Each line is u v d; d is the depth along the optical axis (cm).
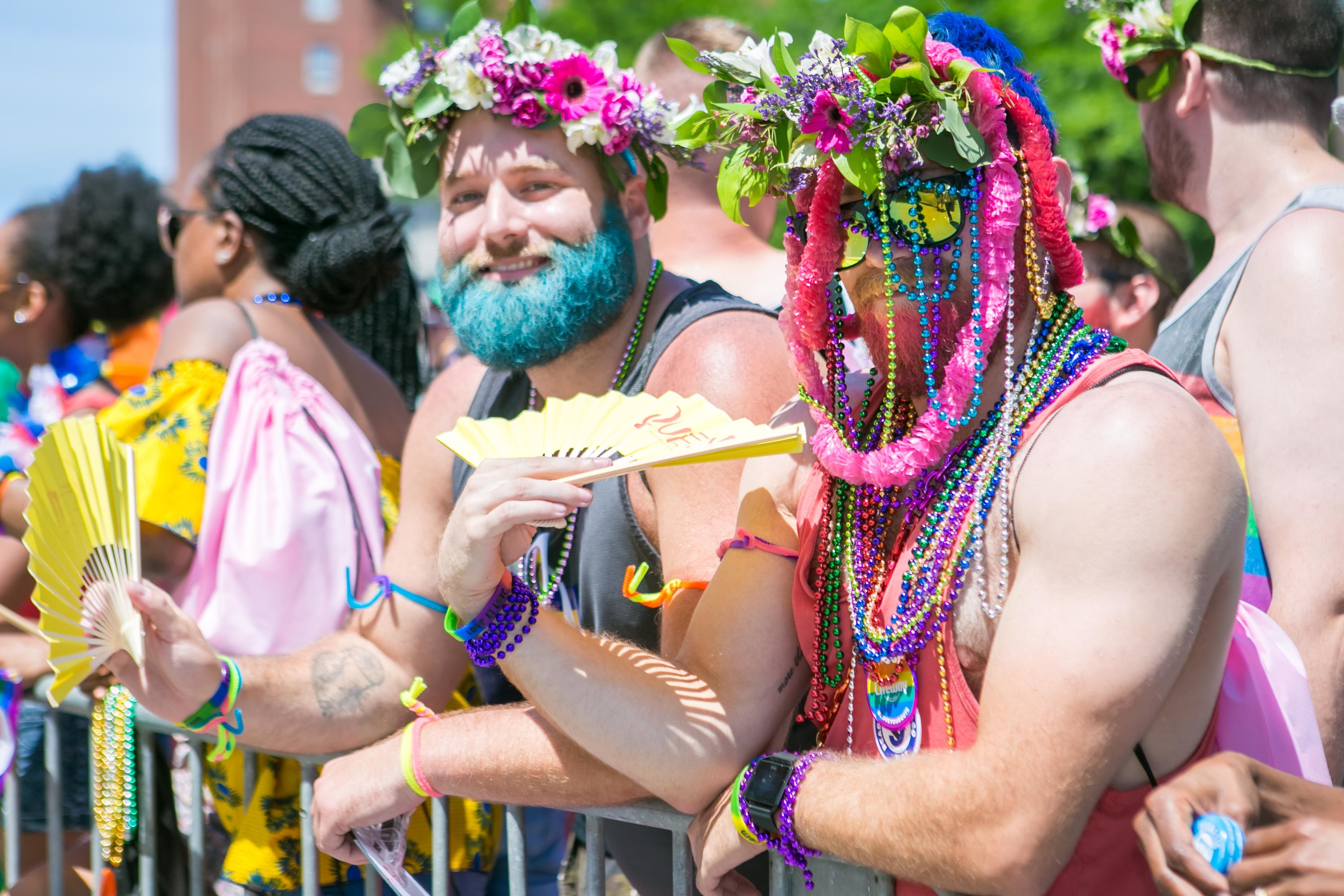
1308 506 181
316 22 4091
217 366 248
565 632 162
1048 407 138
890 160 140
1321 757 144
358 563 243
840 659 157
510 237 202
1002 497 136
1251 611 153
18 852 269
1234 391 199
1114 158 814
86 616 200
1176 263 325
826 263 151
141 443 237
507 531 155
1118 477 125
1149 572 123
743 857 155
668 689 160
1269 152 217
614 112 199
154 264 337
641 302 212
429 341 632
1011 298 142
